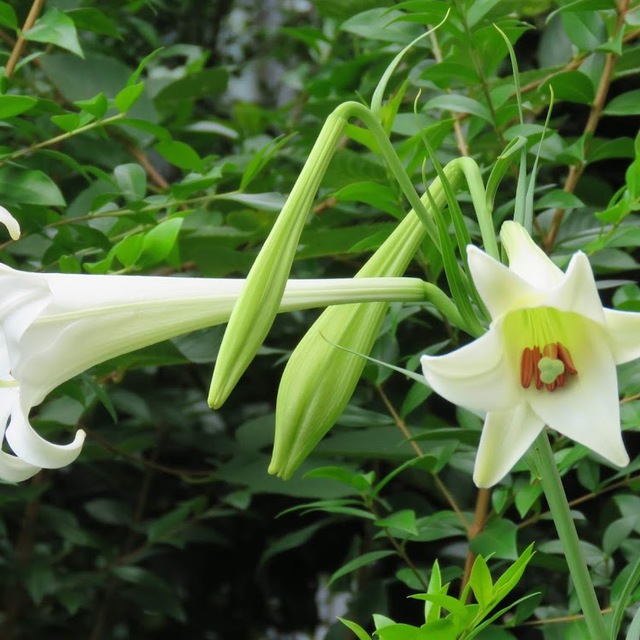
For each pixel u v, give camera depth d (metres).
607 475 1.19
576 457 0.92
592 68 1.05
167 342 0.99
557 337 0.75
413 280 0.79
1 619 1.50
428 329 1.19
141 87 0.99
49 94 1.29
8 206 1.01
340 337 0.80
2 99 0.96
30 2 1.25
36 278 0.78
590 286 0.71
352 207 1.16
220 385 0.76
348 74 1.23
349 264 1.17
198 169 1.03
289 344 1.30
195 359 1.04
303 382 0.80
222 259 1.06
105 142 1.25
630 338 0.73
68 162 1.01
